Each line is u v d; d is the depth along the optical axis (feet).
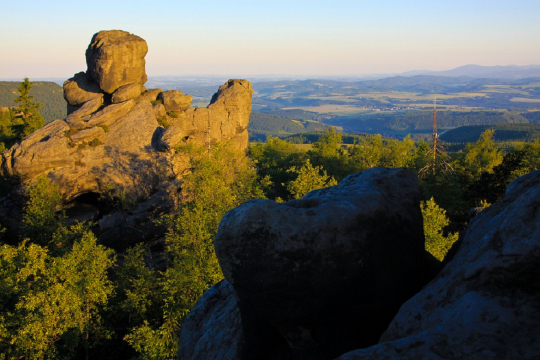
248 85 228.84
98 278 96.37
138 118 176.65
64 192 155.94
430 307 15.72
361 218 19.89
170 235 102.63
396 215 21.84
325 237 19.29
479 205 149.07
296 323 19.83
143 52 194.70
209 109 202.18
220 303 32.78
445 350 11.73
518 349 11.41
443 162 198.70
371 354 12.11
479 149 305.53
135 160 167.22
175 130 173.99
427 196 178.40
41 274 97.76
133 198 163.84
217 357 25.32
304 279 19.21
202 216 98.22
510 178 151.84
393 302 20.30
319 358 19.80
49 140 157.17
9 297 94.94
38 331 80.23
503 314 12.97
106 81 186.80
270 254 19.30
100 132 166.50
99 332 98.63
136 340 76.89
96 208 168.25
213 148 148.25
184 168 177.17
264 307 19.95
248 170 143.43
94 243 99.76
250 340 21.65
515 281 14.19
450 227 157.28
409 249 21.81
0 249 97.76
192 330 32.63
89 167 160.76
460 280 15.62
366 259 19.53
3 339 84.99
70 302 87.15
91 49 192.03
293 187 116.47
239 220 19.61
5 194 192.13
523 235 14.82
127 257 125.18
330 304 19.51
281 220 19.53
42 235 139.23
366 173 26.61
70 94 195.11
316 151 308.81
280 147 370.94
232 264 19.72
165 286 89.51
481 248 16.25
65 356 89.71
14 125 302.25
